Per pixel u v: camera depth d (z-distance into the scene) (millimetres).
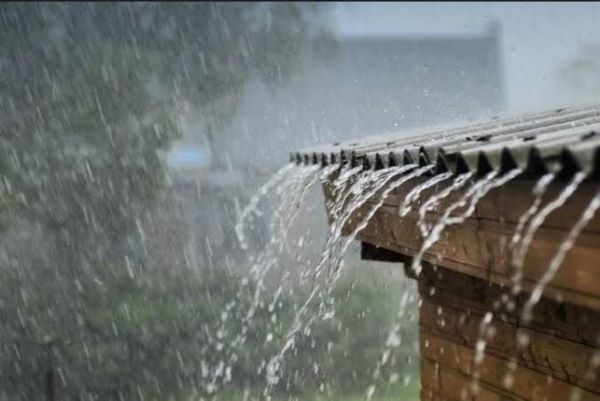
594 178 1779
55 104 13461
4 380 11562
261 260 9250
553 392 2754
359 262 10359
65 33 14656
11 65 13789
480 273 2643
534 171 1964
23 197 12664
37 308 12188
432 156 2592
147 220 13523
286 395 9961
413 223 3277
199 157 15430
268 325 10570
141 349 11891
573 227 2047
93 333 12148
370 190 3418
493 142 2426
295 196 5238
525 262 2312
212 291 12539
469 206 2611
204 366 11180
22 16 14367
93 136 13539
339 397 9570
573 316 2609
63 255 12750
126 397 11602
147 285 12742
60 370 11766
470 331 3482
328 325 10273
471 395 3467
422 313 4148
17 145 12961
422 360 4133
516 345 3023
